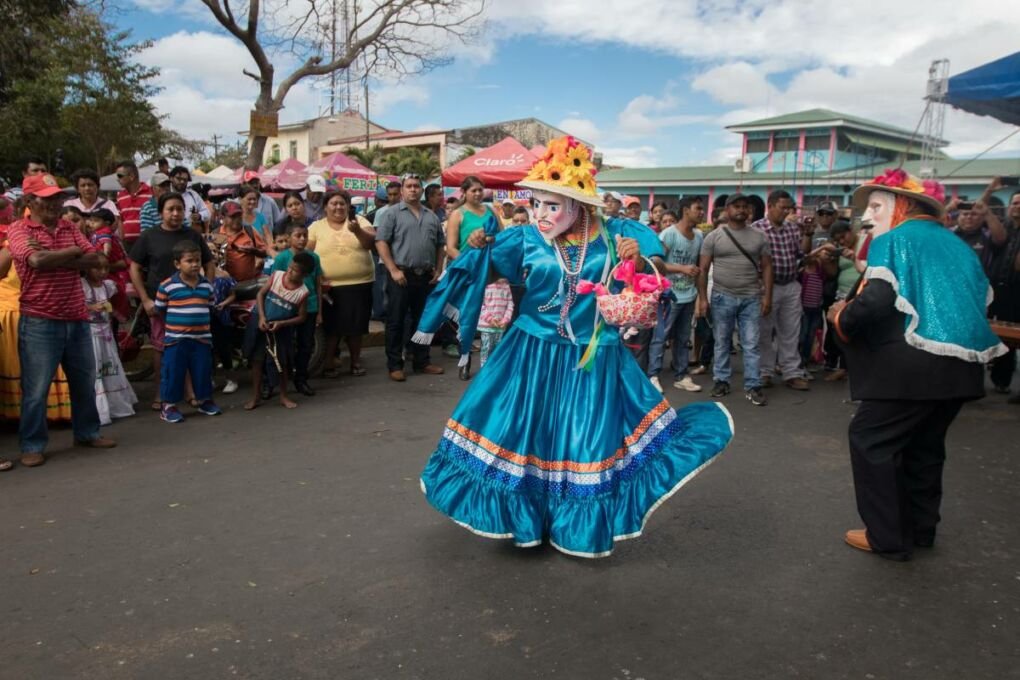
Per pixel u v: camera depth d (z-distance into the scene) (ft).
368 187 60.90
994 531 13.65
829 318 12.38
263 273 26.32
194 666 9.18
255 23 54.85
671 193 110.93
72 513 13.92
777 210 24.00
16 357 19.04
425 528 13.38
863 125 100.42
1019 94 30.63
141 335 24.02
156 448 18.06
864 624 10.36
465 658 9.41
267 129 45.24
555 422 12.21
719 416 12.16
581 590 11.19
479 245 12.48
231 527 13.34
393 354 26.02
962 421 21.62
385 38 61.36
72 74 88.38
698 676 9.12
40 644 9.62
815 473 16.66
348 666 9.21
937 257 11.62
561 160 12.01
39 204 16.38
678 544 12.85
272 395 23.58
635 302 11.43
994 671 9.32
